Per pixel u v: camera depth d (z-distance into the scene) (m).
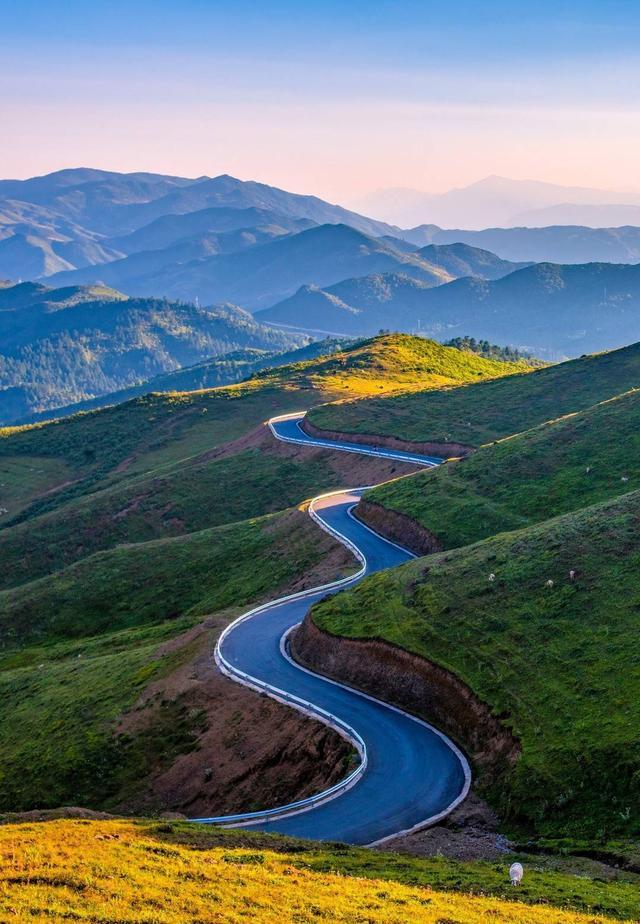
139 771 54.31
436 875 32.09
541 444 96.38
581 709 42.34
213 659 63.41
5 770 59.59
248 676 57.94
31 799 54.31
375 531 89.94
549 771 39.16
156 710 59.31
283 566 88.75
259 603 80.12
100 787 54.06
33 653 90.62
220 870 30.77
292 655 62.06
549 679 45.66
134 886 28.39
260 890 28.88
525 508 82.44
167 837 35.69
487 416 145.38
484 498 86.62
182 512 133.00
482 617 53.50
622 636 46.97
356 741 46.19
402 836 37.81
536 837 36.53
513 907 27.95
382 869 32.84
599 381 154.00
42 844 32.38
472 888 30.36
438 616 55.50
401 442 135.12
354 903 27.92
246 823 40.16
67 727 62.50
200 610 87.75
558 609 51.69
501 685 46.72
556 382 158.75
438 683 50.06
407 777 43.03
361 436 142.25
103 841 33.56
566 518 65.06
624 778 37.22
